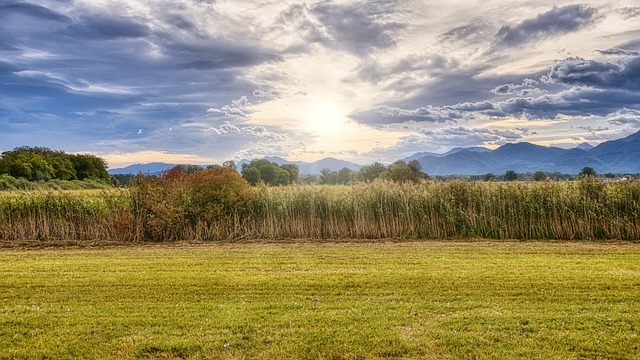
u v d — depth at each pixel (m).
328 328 5.87
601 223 14.77
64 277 8.90
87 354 5.21
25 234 15.56
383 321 6.12
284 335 5.67
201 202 16.03
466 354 5.12
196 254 11.95
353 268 9.69
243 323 6.07
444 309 6.64
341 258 11.04
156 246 14.13
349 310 6.63
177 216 15.41
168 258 11.28
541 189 15.48
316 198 16.25
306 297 7.35
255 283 8.29
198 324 6.08
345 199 16.28
